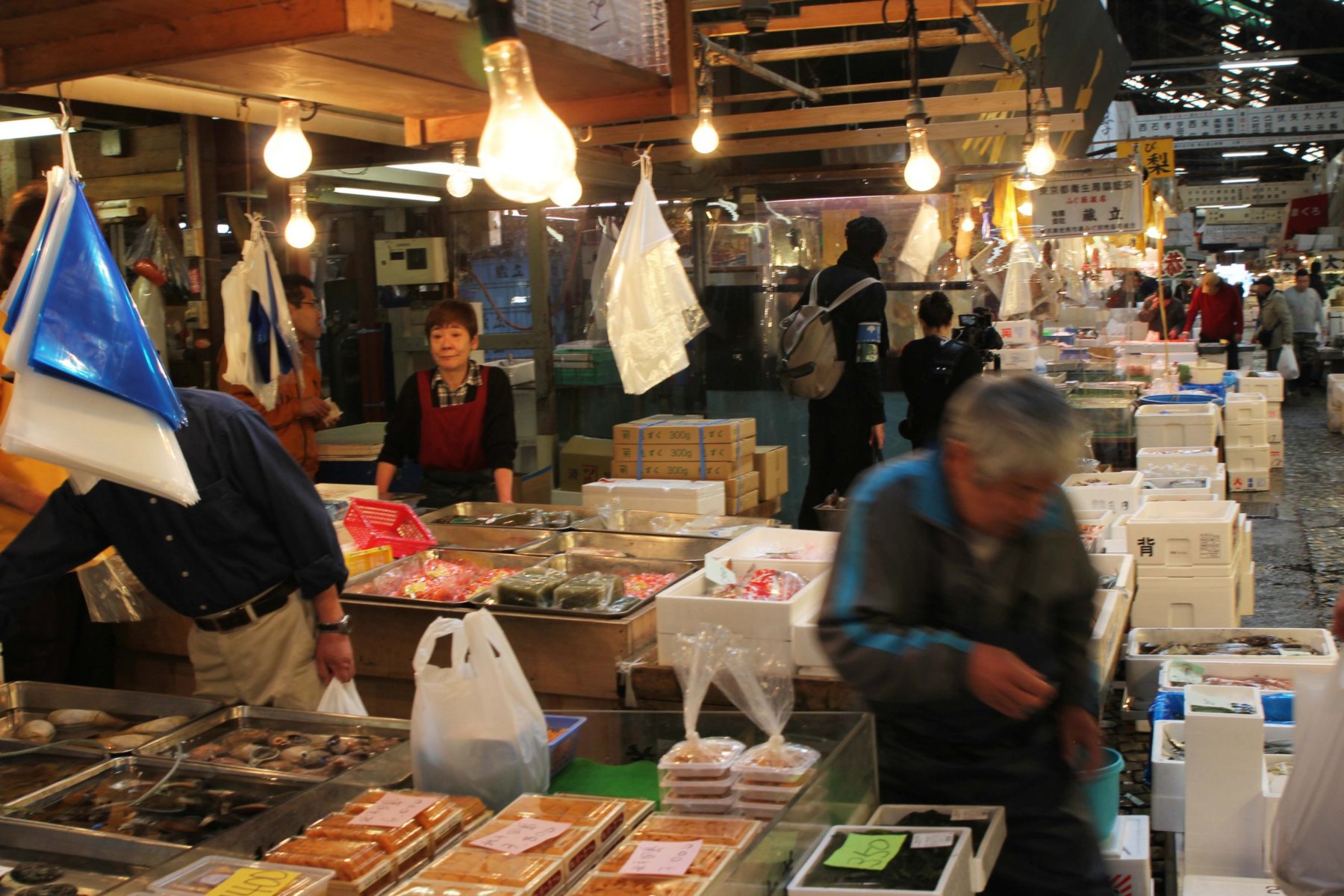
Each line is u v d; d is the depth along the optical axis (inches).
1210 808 112.0
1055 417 77.9
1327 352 806.5
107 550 150.7
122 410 97.9
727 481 226.4
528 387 295.1
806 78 380.5
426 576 157.6
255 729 112.1
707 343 358.9
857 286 255.0
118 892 76.0
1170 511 201.8
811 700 119.8
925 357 253.1
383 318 307.3
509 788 93.4
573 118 151.6
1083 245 520.1
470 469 203.9
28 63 115.6
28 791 98.4
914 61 213.3
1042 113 271.6
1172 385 360.2
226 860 80.0
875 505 88.2
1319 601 271.0
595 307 310.3
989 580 86.0
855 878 79.7
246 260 215.3
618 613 134.6
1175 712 133.6
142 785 99.3
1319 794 96.4
